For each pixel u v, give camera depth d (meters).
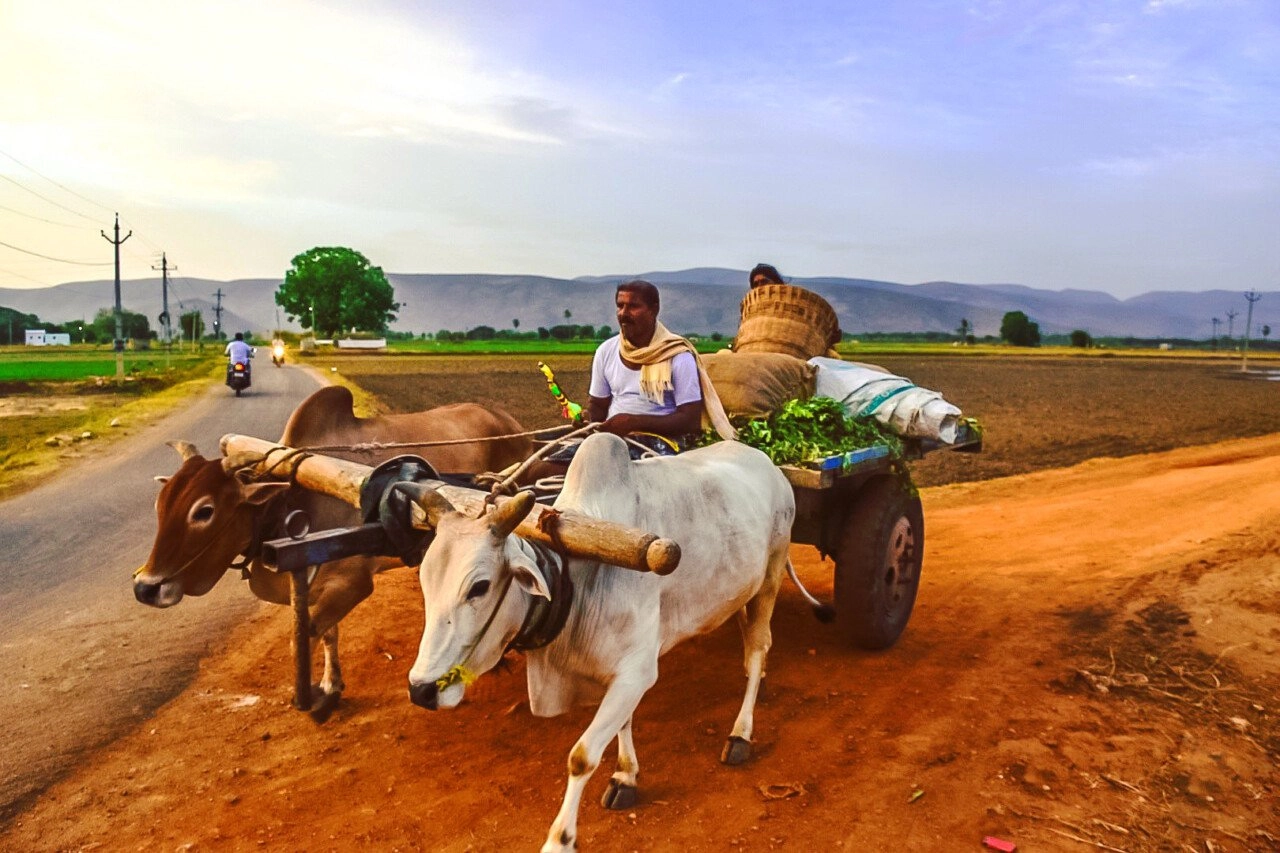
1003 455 16.83
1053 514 10.58
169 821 3.93
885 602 5.85
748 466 4.67
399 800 4.11
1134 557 8.38
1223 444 18.66
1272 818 4.08
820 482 4.91
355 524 4.87
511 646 3.42
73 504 10.73
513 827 3.88
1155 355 104.00
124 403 25.86
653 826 3.92
